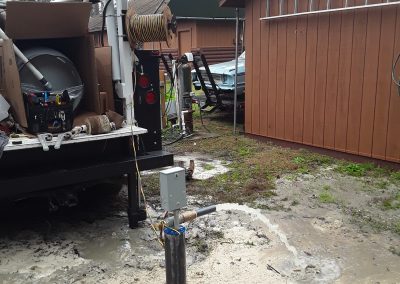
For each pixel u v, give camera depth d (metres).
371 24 5.33
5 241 3.59
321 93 6.05
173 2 16.88
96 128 3.37
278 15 6.48
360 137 5.64
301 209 4.16
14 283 2.96
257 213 4.06
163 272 3.07
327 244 3.44
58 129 3.32
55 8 3.24
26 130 3.34
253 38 7.02
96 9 4.47
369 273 3.02
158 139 3.98
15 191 3.16
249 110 7.31
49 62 3.47
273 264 3.14
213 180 5.08
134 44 3.69
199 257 3.26
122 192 4.72
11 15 3.12
